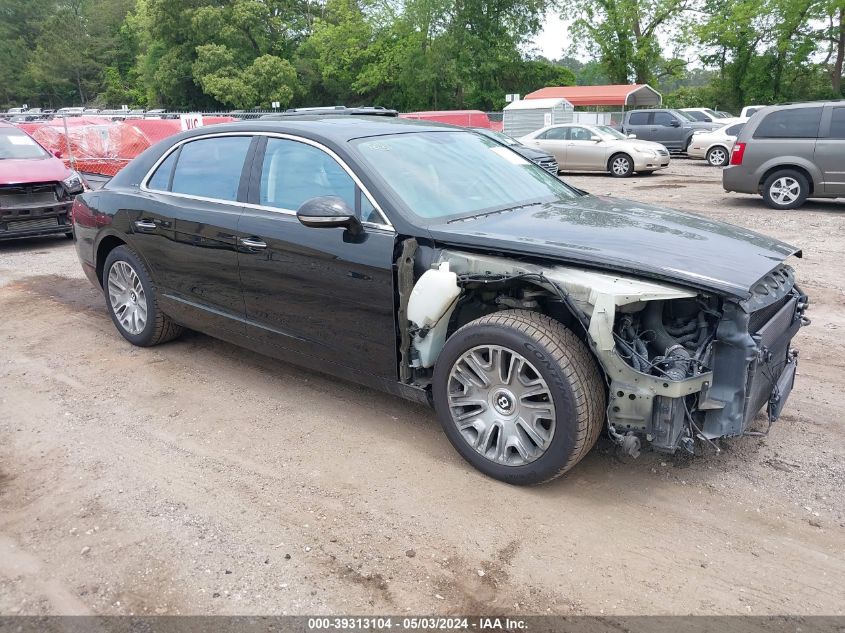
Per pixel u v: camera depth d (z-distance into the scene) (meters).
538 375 3.06
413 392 3.62
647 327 3.11
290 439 3.88
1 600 2.66
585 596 2.62
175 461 3.66
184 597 2.65
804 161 11.24
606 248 3.13
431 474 3.47
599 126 20.16
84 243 5.55
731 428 3.00
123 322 5.38
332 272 3.71
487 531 3.02
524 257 3.19
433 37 45.62
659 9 42.31
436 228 3.44
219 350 5.28
